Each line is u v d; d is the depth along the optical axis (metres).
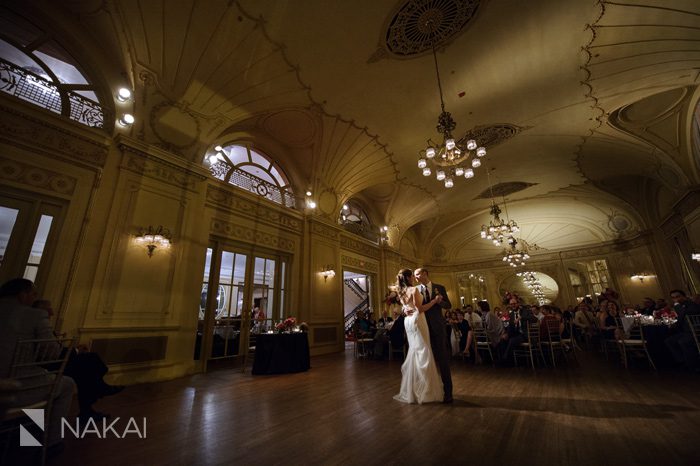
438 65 5.54
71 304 3.67
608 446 1.74
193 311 4.93
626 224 11.57
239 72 5.18
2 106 3.49
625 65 5.41
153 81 4.82
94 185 4.11
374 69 5.58
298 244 7.66
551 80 5.88
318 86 5.85
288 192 7.77
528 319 5.14
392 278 11.45
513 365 5.11
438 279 15.65
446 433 2.02
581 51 5.23
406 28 4.84
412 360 2.93
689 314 4.22
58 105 4.00
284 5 4.39
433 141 7.76
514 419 2.27
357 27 4.79
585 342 8.29
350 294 13.80
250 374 4.68
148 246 4.48
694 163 6.82
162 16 4.28
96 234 4.03
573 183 10.35
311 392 3.40
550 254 13.99
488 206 12.59
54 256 3.66
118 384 3.86
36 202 3.65
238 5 4.30
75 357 2.55
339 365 5.59
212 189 5.86
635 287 11.48
